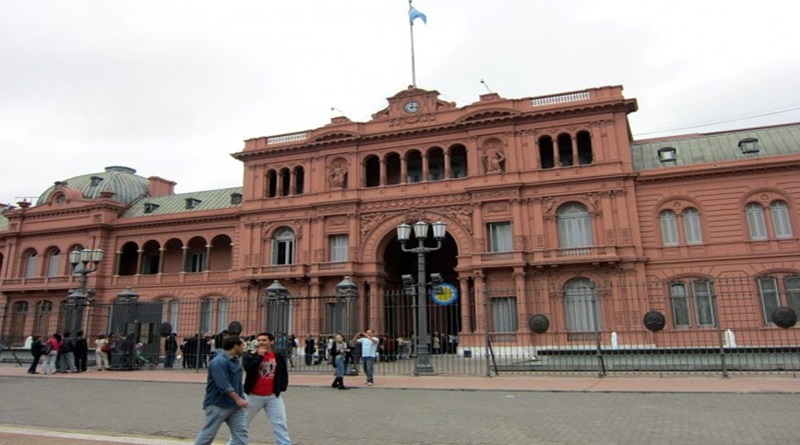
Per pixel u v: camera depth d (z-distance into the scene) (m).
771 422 12.43
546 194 41.62
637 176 40.31
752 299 37.16
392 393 19.48
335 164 48.34
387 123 47.16
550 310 39.62
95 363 33.94
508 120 43.47
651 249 39.56
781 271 37.03
